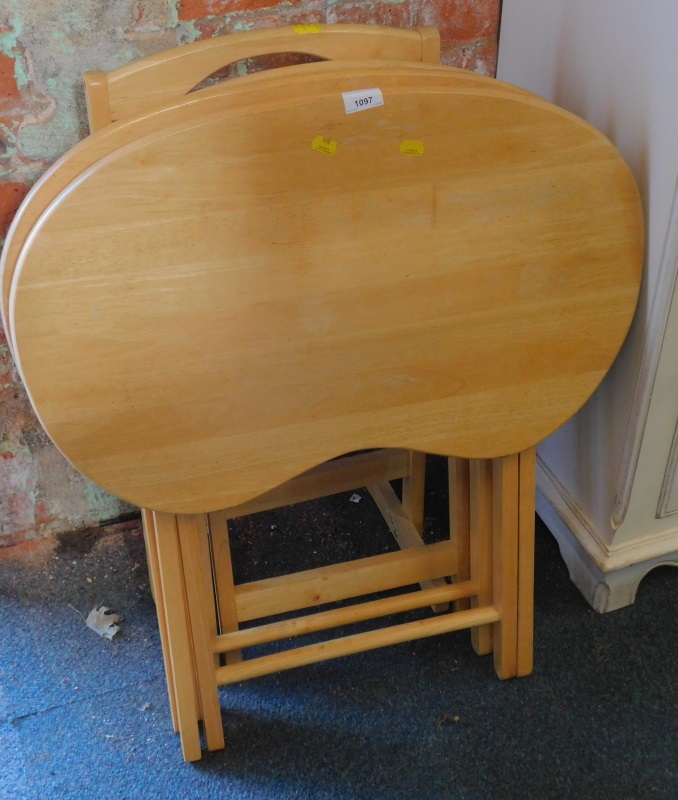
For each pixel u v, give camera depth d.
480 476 1.38
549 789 1.33
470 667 1.53
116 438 1.13
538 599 1.66
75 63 1.41
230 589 1.46
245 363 1.13
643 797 1.32
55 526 1.82
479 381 1.23
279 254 1.08
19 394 1.64
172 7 1.41
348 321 1.14
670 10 1.14
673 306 1.28
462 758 1.38
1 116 1.41
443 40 1.59
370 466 1.66
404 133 1.06
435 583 1.60
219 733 1.40
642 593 1.65
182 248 1.04
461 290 1.16
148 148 0.99
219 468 1.19
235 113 1.00
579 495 1.63
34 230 1.00
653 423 1.41
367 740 1.42
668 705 1.45
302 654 1.38
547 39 1.45
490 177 1.11
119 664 1.57
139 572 1.75
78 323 1.05
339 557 1.78
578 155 1.12
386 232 1.10
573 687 1.49
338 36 1.28
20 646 1.61
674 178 1.19
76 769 1.39
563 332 1.23
